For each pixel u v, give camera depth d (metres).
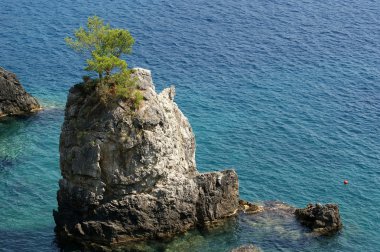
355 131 118.44
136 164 84.06
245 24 160.38
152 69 135.62
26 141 111.75
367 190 101.94
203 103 124.19
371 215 95.81
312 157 109.81
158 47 145.25
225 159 107.62
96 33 86.81
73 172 84.56
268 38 153.88
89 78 86.19
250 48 148.25
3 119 118.12
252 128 117.06
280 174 104.75
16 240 84.62
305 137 115.31
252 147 111.44
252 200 97.56
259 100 126.81
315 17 167.25
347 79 137.50
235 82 133.00
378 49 152.25
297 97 129.00
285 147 112.06
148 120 83.56
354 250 86.81
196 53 144.00
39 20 153.38
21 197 95.00
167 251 84.19
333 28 161.62
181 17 161.12
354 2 179.50
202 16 162.75
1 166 103.31
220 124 117.50
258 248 85.00
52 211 91.88
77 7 161.38
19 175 100.94
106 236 84.25
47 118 119.38
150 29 153.12
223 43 149.62
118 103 83.06
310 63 143.50
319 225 90.06
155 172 85.19
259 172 104.88
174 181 87.12
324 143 113.94
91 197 84.12
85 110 84.25
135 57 139.88
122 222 84.75
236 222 90.81
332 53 148.75
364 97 130.88
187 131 93.56
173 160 87.69
